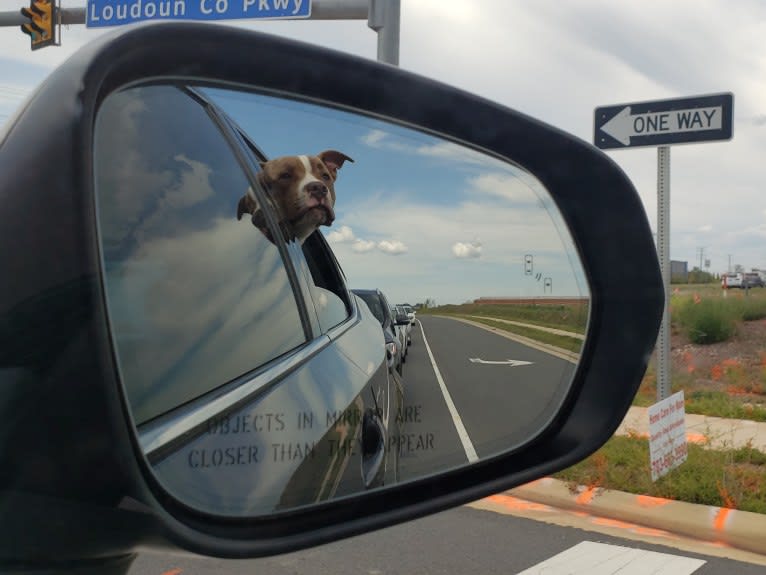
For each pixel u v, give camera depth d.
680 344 13.34
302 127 1.20
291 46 1.11
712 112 4.69
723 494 4.33
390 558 3.59
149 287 0.93
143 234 0.93
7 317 0.68
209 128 1.16
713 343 13.09
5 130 0.74
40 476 0.67
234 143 1.22
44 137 0.71
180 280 1.02
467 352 1.38
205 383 1.02
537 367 1.41
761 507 4.20
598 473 4.80
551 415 1.41
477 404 1.37
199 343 1.03
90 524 0.70
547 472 1.38
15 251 0.69
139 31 0.86
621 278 1.44
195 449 0.92
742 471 4.71
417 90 1.30
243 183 1.22
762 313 14.86
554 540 3.93
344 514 1.16
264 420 1.08
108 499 0.69
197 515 0.87
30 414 0.68
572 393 1.41
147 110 0.97
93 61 0.76
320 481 1.13
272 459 1.04
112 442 0.69
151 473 0.77
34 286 0.68
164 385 0.92
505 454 1.37
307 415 1.18
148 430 0.87
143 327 0.91
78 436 0.68
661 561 3.63
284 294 1.37
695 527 4.08
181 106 1.08
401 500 1.27
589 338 1.45
